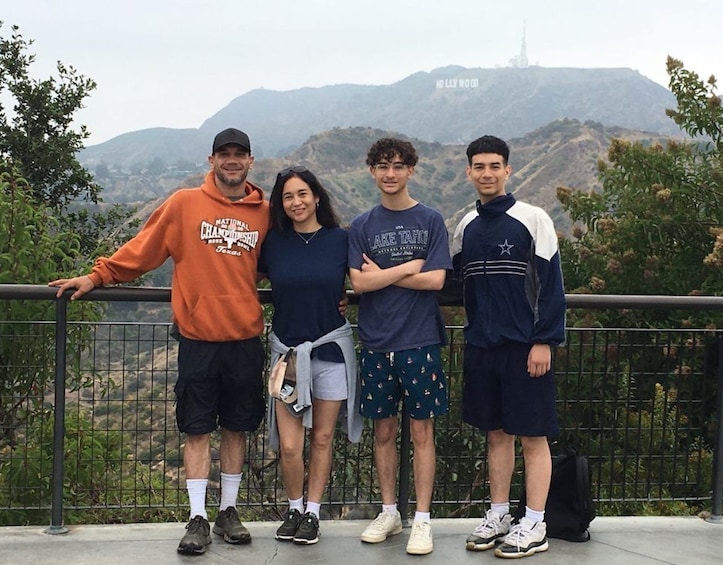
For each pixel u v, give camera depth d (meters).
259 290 3.62
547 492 3.51
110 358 3.87
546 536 3.66
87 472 4.09
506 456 3.59
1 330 4.21
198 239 3.38
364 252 3.43
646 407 4.25
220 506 3.65
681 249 10.23
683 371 4.25
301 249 3.45
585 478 3.64
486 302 3.41
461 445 4.29
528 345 3.36
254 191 3.53
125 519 4.05
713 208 10.02
